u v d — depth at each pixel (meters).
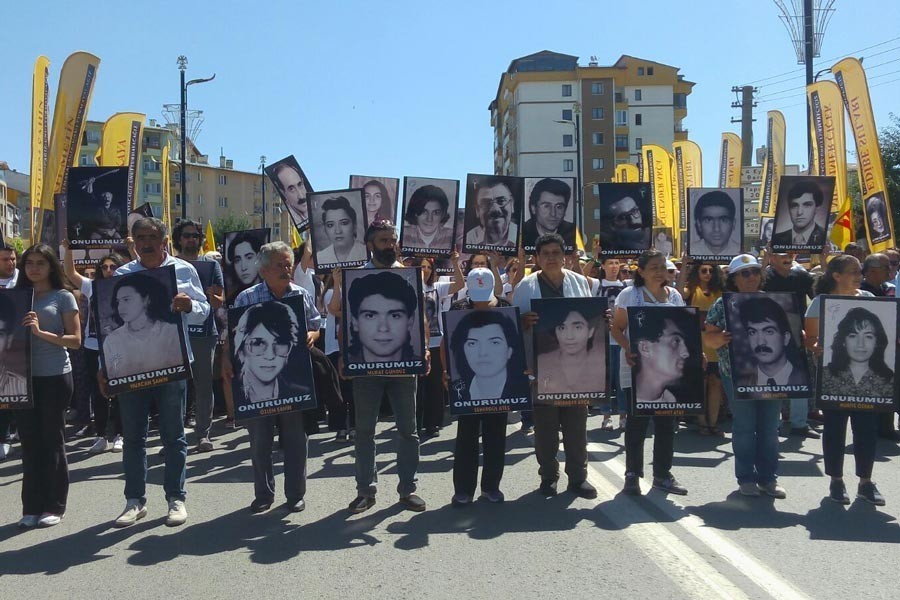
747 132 40.34
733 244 9.35
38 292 5.89
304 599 4.36
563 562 4.86
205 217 77.94
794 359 6.27
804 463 7.49
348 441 8.81
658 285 6.53
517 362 6.12
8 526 5.80
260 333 5.88
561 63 73.81
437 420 9.09
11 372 5.63
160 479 7.19
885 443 8.34
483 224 8.75
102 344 5.63
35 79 10.21
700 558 4.90
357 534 5.48
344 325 5.92
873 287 8.17
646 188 9.45
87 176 8.17
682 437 8.88
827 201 9.34
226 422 9.70
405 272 5.96
